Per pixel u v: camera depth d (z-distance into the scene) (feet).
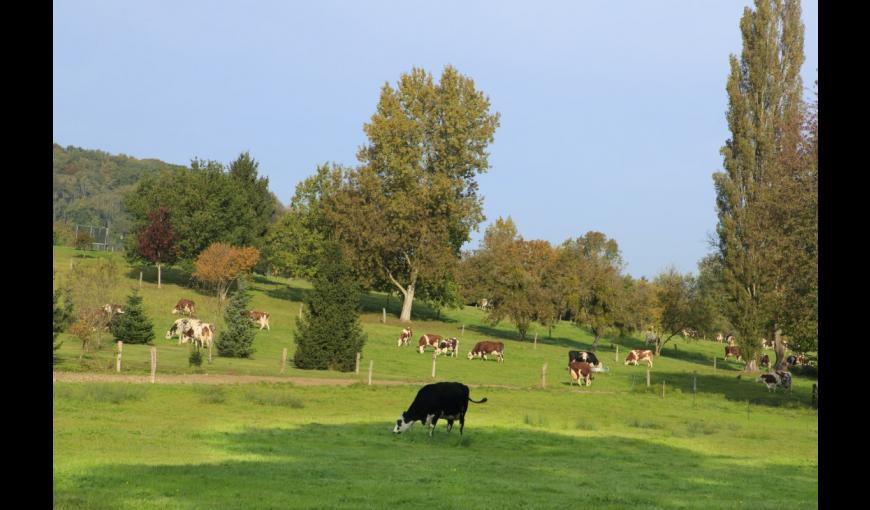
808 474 66.49
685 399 144.05
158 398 94.07
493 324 260.62
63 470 50.11
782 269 155.63
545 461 67.51
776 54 215.92
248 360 153.38
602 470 63.72
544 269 271.28
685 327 260.62
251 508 41.19
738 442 89.56
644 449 79.41
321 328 151.64
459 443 76.38
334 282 156.76
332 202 278.05
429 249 263.70
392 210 263.08
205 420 80.89
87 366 114.73
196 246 261.24
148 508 40.19
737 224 214.90
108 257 302.66
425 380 144.77
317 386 119.44
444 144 273.75
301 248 279.08
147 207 287.07
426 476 55.11
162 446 62.64
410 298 274.57
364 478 52.85
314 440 71.97
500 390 136.77
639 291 278.26
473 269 312.29
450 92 276.41
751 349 217.36
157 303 214.28
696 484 58.29
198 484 47.29
